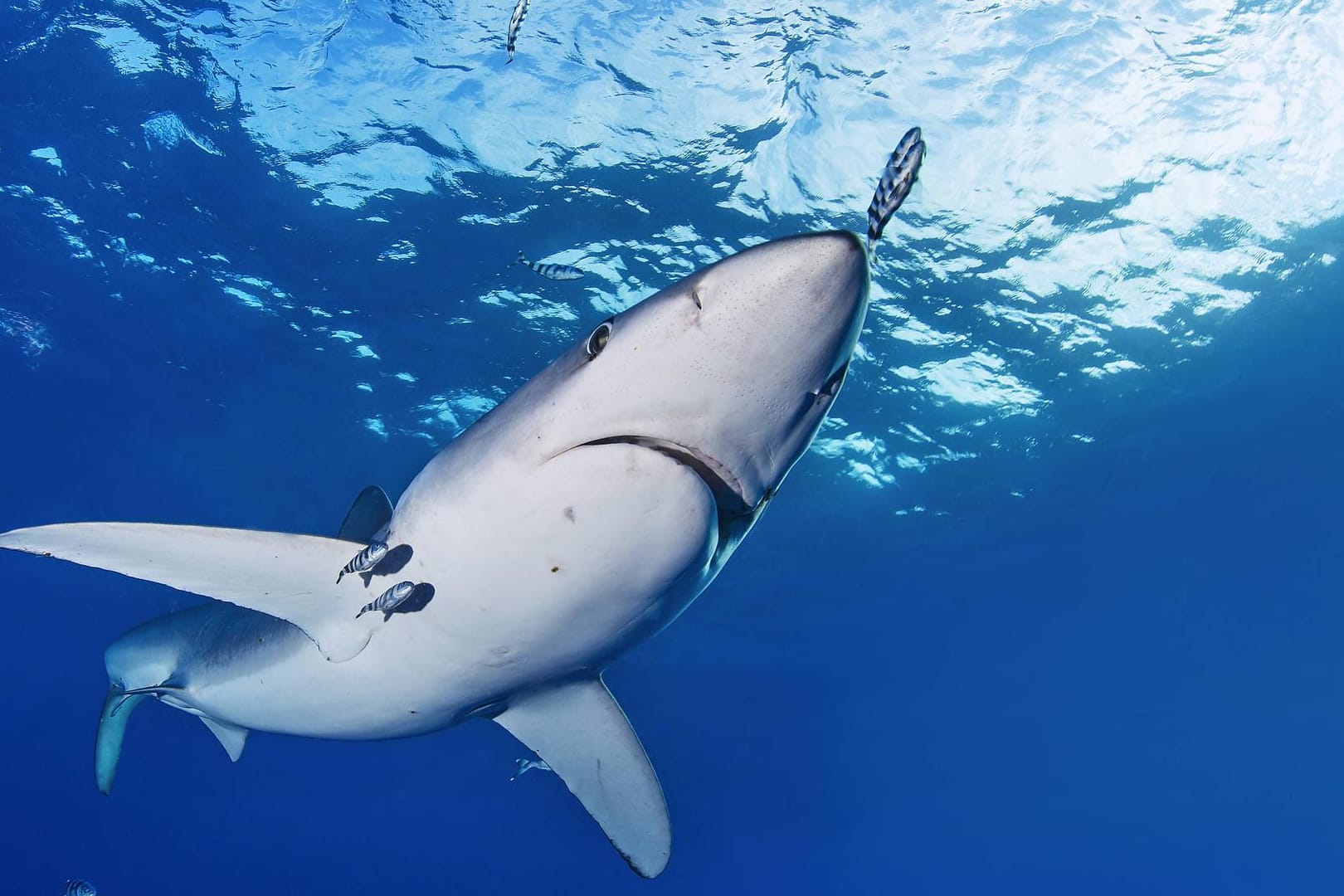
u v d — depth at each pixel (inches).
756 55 361.4
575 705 134.0
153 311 535.8
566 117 389.4
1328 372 604.4
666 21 351.3
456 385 567.8
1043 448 661.9
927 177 412.2
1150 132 400.5
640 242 445.7
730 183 410.6
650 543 87.4
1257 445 683.4
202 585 110.6
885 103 376.5
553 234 443.5
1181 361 575.2
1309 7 354.3
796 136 388.5
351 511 135.7
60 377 611.8
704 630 959.6
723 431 81.0
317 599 112.2
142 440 676.1
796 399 79.3
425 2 348.2
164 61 383.2
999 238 450.0
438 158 413.1
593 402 81.7
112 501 773.3
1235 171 426.6
